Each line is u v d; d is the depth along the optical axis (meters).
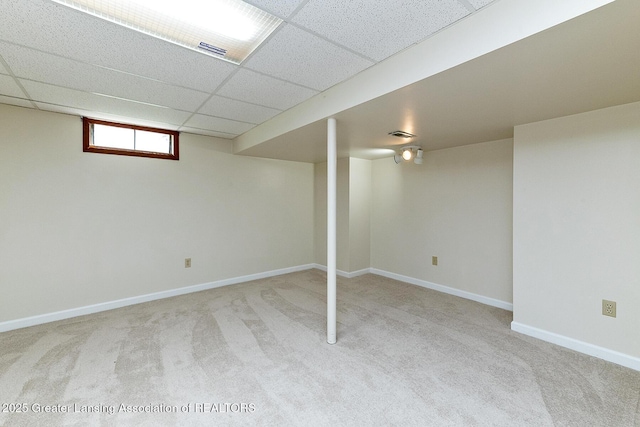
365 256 4.83
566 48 1.37
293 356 2.28
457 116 2.42
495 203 3.36
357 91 2.12
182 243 3.83
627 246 2.15
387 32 1.60
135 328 2.79
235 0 1.39
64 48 1.76
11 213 2.81
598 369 2.10
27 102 2.69
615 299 2.19
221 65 1.98
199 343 2.49
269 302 3.50
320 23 1.52
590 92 1.91
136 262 3.50
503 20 1.35
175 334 2.66
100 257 3.27
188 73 2.09
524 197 2.65
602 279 2.25
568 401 1.76
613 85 1.79
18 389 1.88
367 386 1.91
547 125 2.51
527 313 2.64
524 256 2.66
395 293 3.83
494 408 1.71
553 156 2.48
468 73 1.63
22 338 2.59
